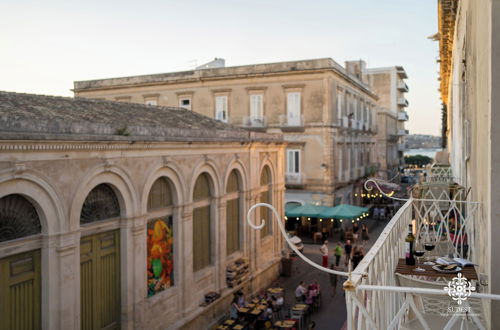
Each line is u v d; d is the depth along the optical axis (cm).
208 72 3988
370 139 5116
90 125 1181
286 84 3712
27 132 995
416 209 1003
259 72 3781
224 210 1852
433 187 1208
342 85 3953
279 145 2352
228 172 1880
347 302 420
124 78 4319
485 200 601
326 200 3603
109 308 1288
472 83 926
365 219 4138
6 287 998
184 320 1555
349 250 2617
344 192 4009
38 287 1070
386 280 605
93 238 1236
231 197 1964
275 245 2370
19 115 1154
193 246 1695
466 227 1027
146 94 4256
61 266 1091
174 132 1525
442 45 2462
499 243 515
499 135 514
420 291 415
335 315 1891
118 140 1234
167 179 1520
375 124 5419
